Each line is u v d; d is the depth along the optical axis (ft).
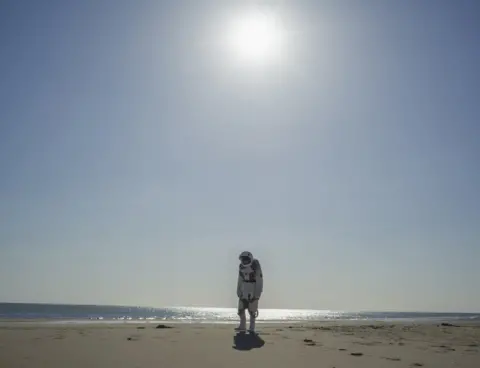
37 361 23.91
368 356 28.81
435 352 31.86
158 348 29.66
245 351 29.43
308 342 35.14
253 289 42.88
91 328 44.09
